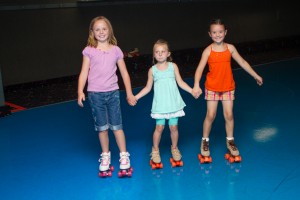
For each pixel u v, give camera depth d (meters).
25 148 4.31
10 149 4.30
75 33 8.28
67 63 8.27
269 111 5.27
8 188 3.34
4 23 7.35
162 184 3.28
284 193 3.04
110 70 3.38
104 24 3.33
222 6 10.77
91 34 3.39
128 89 3.54
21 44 7.59
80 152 4.12
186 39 10.21
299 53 10.91
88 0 8.30
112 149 4.13
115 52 3.44
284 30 12.38
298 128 4.53
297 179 3.26
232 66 9.13
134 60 8.84
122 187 3.26
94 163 3.81
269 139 4.21
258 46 11.46
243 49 11.14
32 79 7.82
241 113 5.23
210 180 3.30
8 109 5.70
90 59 3.39
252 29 11.55
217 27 3.41
